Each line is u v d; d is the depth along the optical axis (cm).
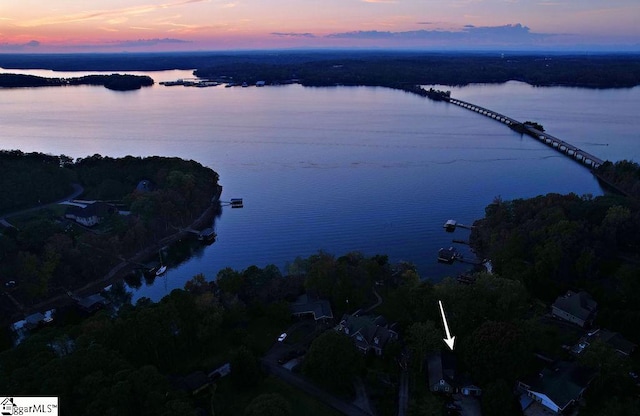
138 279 15525
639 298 11500
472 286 11331
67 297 14075
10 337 12281
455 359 9762
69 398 7494
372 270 13050
